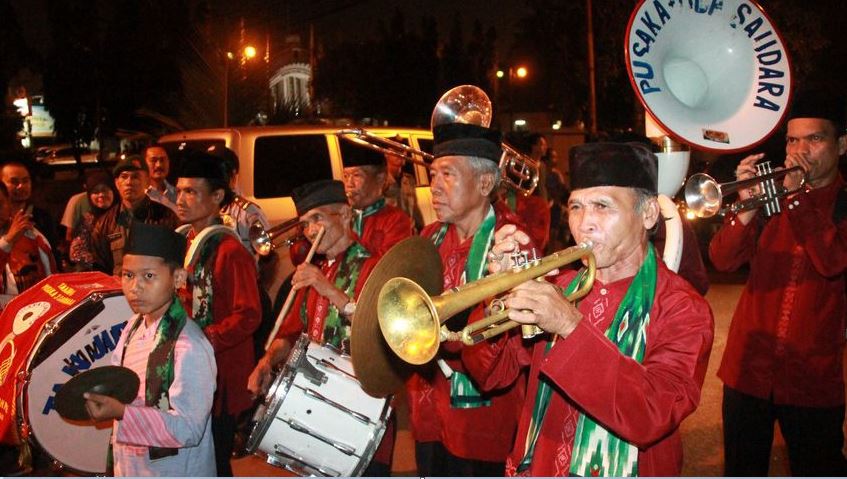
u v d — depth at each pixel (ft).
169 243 10.55
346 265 12.73
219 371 13.38
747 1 11.10
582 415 7.58
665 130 10.23
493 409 11.21
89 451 13.60
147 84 76.84
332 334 12.47
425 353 6.57
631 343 7.45
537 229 18.56
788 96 10.98
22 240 17.88
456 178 11.62
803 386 11.91
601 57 79.25
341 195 12.84
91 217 21.62
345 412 11.29
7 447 17.34
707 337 7.33
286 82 54.24
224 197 15.35
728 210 11.96
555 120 137.28
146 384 10.27
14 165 20.86
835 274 11.43
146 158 21.34
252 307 13.21
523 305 6.81
